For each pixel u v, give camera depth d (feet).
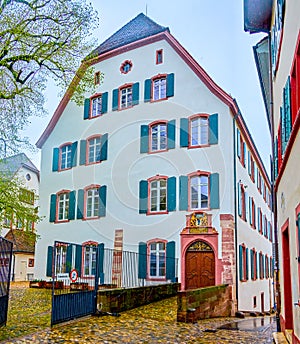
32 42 47.44
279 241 34.04
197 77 68.85
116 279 69.15
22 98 51.62
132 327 36.70
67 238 78.18
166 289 58.65
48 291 70.18
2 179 59.11
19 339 29.94
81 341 30.25
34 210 66.54
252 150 82.84
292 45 23.35
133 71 76.84
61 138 84.74
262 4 37.06
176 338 32.89
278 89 33.40
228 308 57.98
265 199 103.81
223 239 61.46
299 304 20.43
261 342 32.27
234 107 65.62
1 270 34.50
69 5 48.01
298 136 21.12
